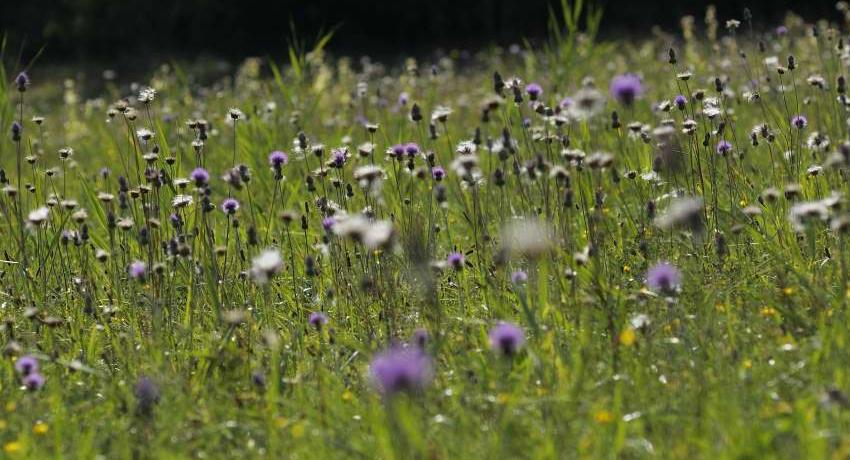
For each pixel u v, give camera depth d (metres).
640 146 12.85
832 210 8.33
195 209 10.80
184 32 57.91
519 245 8.59
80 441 7.17
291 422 7.14
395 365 5.70
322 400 7.35
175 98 20.80
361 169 9.59
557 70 16.56
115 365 8.83
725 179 11.70
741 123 14.71
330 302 9.78
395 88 24.47
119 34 57.38
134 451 6.98
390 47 55.50
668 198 11.07
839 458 5.85
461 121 18.64
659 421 6.65
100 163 18.02
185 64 50.44
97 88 44.47
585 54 17.44
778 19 41.09
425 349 7.80
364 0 57.16
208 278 9.56
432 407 7.19
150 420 7.32
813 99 14.83
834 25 21.52
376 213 10.91
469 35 54.78
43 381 7.86
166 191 12.02
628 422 6.66
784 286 8.62
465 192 12.64
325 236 9.66
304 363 8.40
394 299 9.34
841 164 9.55
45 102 39.56
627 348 7.72
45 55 58.81
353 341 8.55
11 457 6.98
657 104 14.96
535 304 8.73
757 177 11.62
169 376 8.13
